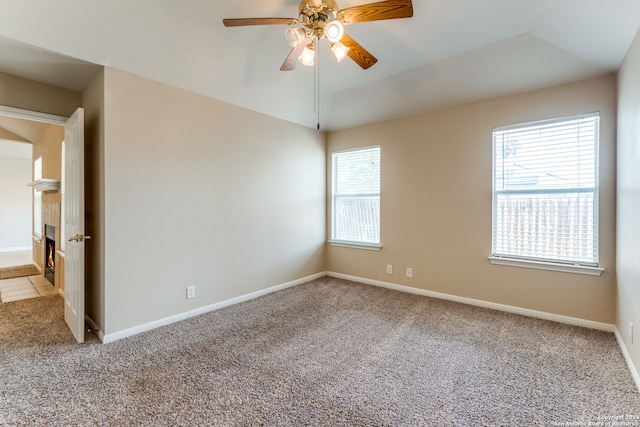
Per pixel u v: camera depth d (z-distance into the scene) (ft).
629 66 6.97
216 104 10.55
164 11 7.29
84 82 8.93
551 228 9.53
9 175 24.22
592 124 8.82
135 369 6.75
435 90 10.93
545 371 6.65
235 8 7.22
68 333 8.62
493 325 9.20
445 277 11.75
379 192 13.73
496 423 5.08
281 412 5.37
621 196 7.73
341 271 15.14
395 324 9.34
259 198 12.14
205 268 10.32
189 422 5.10
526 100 9.84
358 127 14.29
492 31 8.03
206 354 7.46
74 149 8.27
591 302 8.89
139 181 8.65
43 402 5.61
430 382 6.30
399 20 7.57
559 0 6.32
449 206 11.58
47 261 14.93
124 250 8.38
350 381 6.33
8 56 7.41
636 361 6.30
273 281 12.79
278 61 9.86
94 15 6.89
